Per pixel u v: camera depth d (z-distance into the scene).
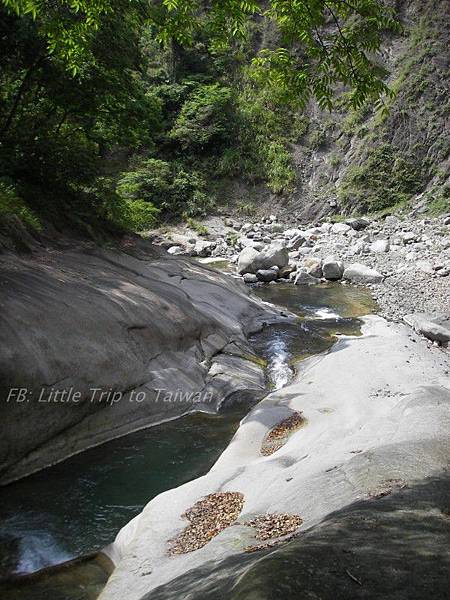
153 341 8.96
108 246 12.71
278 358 10.73
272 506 4.92
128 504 6.26
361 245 20.44
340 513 4.01
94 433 7.54
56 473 6.85
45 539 5.63
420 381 8.37
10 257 9.25
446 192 25.36
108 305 8.79
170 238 22.94
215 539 4.57
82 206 13.53
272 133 30.09
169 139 29.30
